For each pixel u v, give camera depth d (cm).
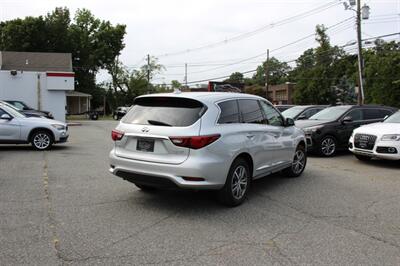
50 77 2720
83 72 5856
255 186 753
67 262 394
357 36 2938
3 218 525
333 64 5388
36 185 720
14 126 1182
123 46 6512
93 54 5956
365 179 831
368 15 2894
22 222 511
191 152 538
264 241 460
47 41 5412
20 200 615
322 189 730
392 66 4250
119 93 6644
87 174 830
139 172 569
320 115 1318
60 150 1238
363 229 507
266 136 685
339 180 817
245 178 625
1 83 2628
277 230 499
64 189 692
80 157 1081
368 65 4634
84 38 5856
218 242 455
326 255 421
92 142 1509
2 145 1352
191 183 535
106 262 395
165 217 545
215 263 397
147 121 579
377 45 4834
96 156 1104
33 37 5259
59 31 5428
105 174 833
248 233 486
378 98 4412
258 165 664
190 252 424
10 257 403
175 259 405
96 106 6456
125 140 593
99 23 6306
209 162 541
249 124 647
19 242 443
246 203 625
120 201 621
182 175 535
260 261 404
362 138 1039
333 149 1202
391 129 995
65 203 604
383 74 4319
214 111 576
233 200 595
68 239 455
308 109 1563
